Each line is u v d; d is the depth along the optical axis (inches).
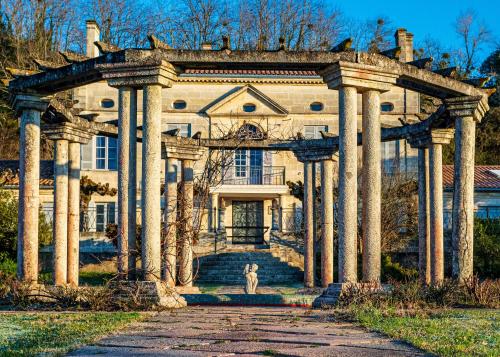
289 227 1350.9
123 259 520.4
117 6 1953.7
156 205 508.1
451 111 598.9
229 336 349.1
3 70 1612.9
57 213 637.9
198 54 514.3
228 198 1434.5
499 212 1269.7
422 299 530.0
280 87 1384.1
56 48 1877.5
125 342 329.4
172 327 389.1
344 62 512.4
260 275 1063.6
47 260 1120.8
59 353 295.9
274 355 292.4
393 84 537.3
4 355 288.4
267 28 1987.0
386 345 319.9
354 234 516.7
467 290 542.9
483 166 1443.2
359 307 470.3
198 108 1376.7
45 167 1378.0
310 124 1379.2
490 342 331.9
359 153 1086.4
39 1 1839.3
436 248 671.8
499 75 2054.6
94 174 1370.6
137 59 510.0
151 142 508.7
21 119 581.9
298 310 497.4
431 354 295.7
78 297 511.8
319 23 1990.7
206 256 1128.8
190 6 1991.9
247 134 828.0
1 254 967.6
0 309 500.7
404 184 1172.5
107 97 1359.5
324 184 789.2
